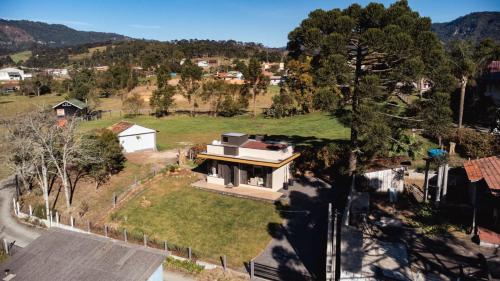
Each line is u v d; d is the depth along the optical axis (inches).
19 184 1246.3
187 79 2716.5
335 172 1138.7
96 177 1141.7
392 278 552.4
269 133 1817.2
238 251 740.7
